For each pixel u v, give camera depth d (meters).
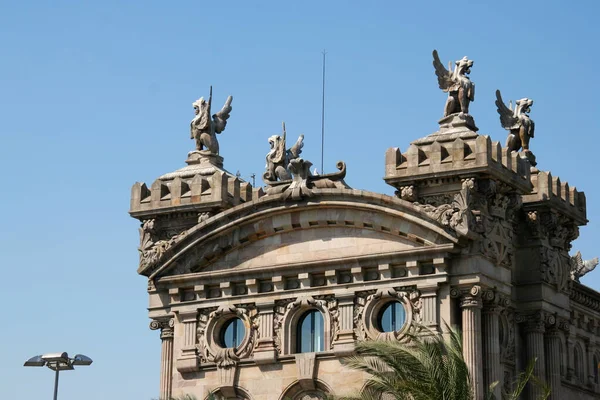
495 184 117.81
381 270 117.69
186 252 124.75
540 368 121.88
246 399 121.31
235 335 123.44
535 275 123.06
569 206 127.31
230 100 134.12
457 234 114.94
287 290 121.19
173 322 125.69
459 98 121.69
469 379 100.12
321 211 120.62
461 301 115.81
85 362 116.75
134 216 129.00
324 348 119.12
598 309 136.00
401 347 99.69
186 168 130.88
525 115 129.50
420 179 118.00
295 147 126.94
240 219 123.00
